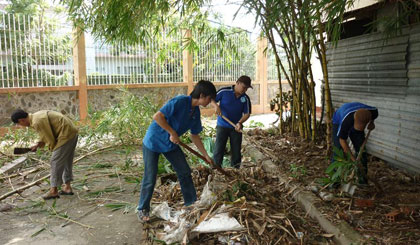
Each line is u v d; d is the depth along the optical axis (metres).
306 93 6.88
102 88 10.65
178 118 3.81
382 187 4.62
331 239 3.56
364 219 3.75
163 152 3.95
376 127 5.86
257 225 3.64
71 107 10.20
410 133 5.10
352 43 6.32
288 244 3.46
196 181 4.98
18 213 4.45
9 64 9.10
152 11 5.79
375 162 5.79
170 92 12.20
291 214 4.04
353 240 3.33
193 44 7.76
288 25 6.70
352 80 6.40
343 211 3.92
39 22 9.46
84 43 10.16
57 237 3.83
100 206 4.66
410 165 5.14
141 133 7.78
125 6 5.41
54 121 4.72
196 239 3.63
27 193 5.16
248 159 6.45
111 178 5.80
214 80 13.19
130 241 3.72
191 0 5.64
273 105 8.51
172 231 3.72
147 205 4.05
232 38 13.01
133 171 6.09
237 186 4.36
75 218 4.30
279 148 6.76
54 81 9.83
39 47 9.48
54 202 4.60
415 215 3.80
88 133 8.20
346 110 4.28
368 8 5.91
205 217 3.76
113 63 10.88
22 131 7.62
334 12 3.48
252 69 14.03
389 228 3.55
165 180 5.31
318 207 4.04
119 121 7.55
